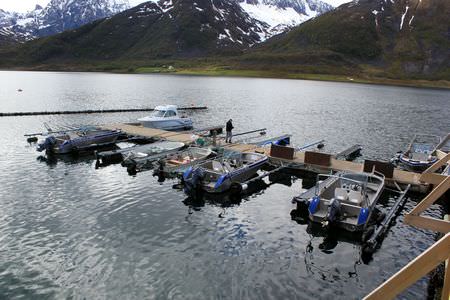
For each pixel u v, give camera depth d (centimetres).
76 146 4159
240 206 2770
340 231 2353
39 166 3638
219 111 8044
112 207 2661
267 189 3184
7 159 3859
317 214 2450
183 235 2272
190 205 2744
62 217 2478
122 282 1792
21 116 6588
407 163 3738
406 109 9412
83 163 3772
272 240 2255
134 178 3303
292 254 2102
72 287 1750
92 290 1731
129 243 2156
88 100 9625
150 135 4741
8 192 2908
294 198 2697
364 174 2967
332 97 11906
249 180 3262
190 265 1948
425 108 9775
